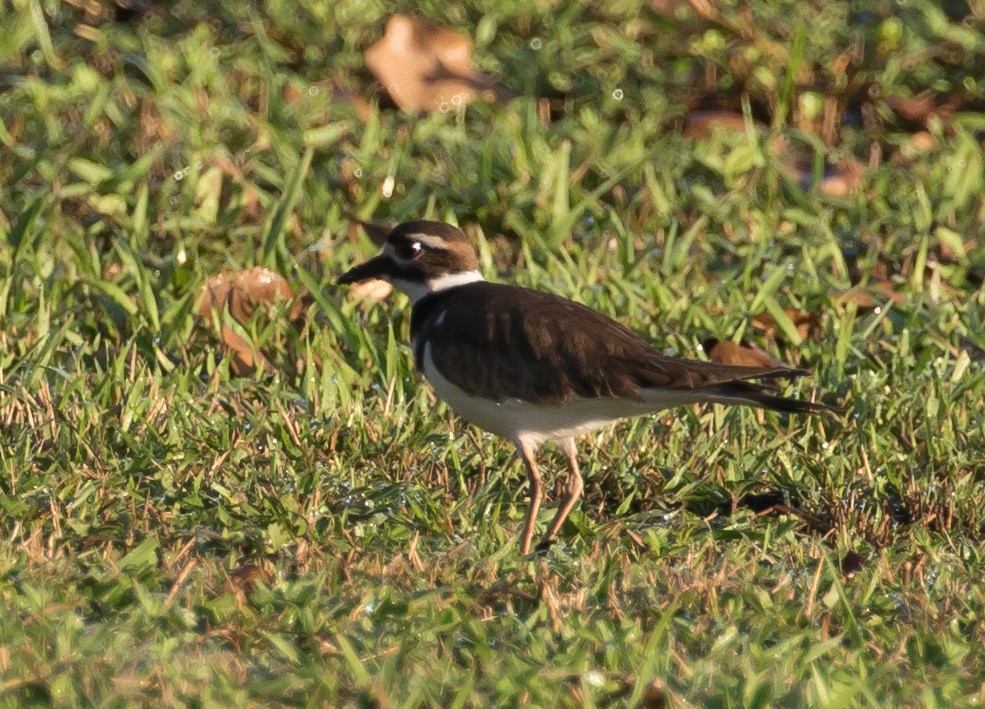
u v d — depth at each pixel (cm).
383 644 809
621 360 993
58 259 1362
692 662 808
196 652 801
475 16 1809
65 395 1147
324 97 1642
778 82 1723
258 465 1102
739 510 1090
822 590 942
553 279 1388
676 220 1466
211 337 1296
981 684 802
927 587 940
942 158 1653
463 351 1031
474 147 1598
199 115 1557
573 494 1041
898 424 1195
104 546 948
